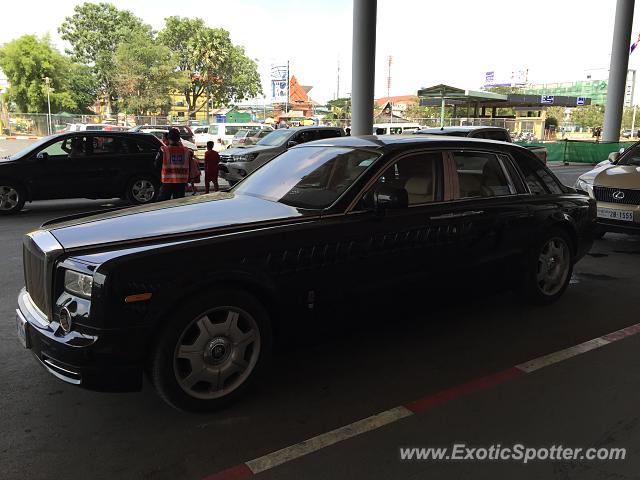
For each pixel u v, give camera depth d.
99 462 2.84
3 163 10.72
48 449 2.95
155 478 2.72
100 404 3.44
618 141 24.34
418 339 4.54
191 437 3.08
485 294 4.79
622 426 3.23
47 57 54.56
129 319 2.93
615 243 8.72
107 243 3.14
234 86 66.31
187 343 3.18
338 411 3.37
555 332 4.71
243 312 3.32
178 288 3.03
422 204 4.20
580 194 5.71
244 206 3.92
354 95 13.99
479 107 42.12
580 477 2.76
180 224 3.46
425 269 4.16
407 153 4.20
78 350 2.90
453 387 3.70
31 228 9.43
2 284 5.96
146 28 67.31
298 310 3.54
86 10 65.38
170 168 10.28
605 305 5.45
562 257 5.40
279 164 4.76
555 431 3.18
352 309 3.81
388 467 2.82
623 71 23.47
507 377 3.85
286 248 3.42
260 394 3.57
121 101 57.50
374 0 13.48
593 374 3.91
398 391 3.64
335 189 3.95
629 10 22.64
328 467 2.81
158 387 3.12
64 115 43.69
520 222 4.84
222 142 29.34
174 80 56.59
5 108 55.50
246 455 2.91
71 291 3.00
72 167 11.16
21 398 3.51
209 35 62.09
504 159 4.93
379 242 3.85
